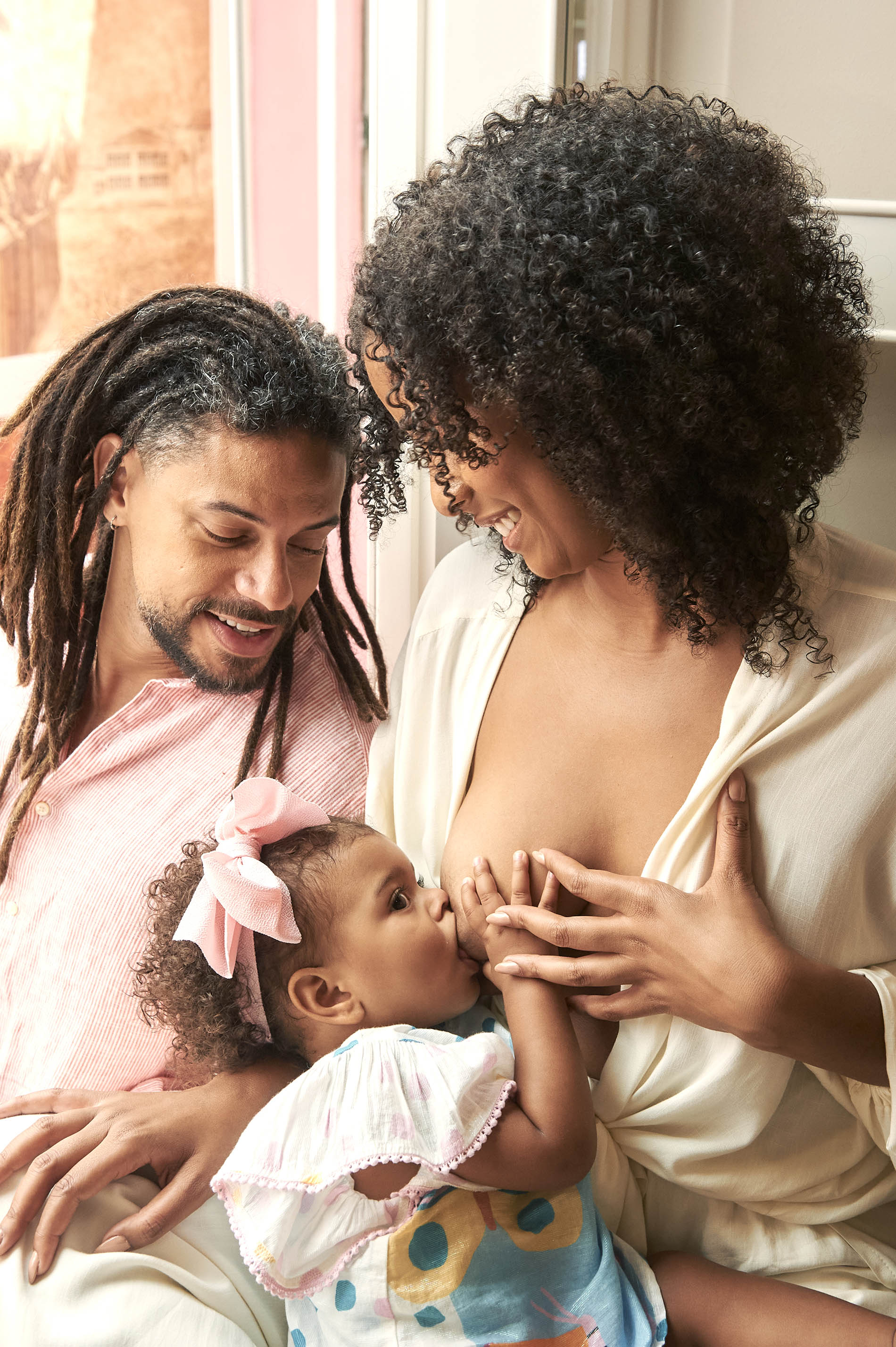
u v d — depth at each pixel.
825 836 0.89
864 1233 0.99
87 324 1.49
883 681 0.89
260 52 1.45
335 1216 0.92
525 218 0.74
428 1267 0.91
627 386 0.76
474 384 0.77
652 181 0.75
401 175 1.36
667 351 0.75
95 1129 1.00
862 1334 0.89
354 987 1.01
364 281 0.83
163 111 1.47
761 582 0.85
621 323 0.74
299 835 1.06
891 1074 0.86
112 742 1.14
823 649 0.89
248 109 1.47
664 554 0.83
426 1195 0.94
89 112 1.44
